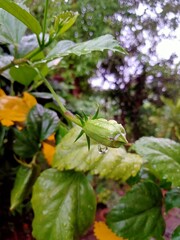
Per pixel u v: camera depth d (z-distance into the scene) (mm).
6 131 214
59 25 153
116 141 119
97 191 279
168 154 158
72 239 157
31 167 187
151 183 167
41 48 156
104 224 187
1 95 208
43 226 160
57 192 164
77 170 158
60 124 201
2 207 218
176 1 240
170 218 224
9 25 178
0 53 204
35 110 191
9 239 213
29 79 194
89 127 125
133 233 161
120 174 157
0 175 217
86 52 151
